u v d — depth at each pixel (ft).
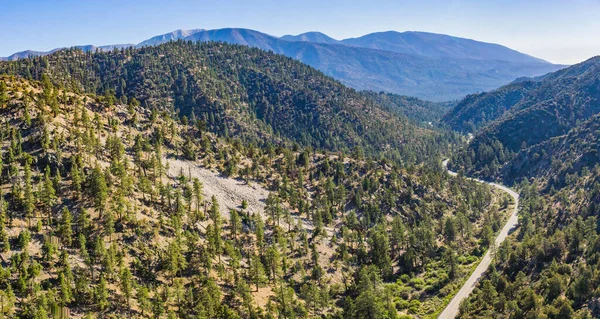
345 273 517.96
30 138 474.49
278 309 403.13
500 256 548.31
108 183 463.42
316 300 422.00
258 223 526.16
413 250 582.35
